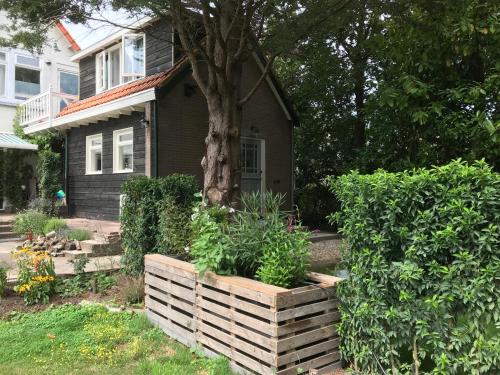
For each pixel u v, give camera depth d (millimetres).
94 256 8625
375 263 3260
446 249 3000
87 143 13906
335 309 3822
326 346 3709
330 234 12875
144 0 6324
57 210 13844
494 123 6141
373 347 3430
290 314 3486
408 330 3152
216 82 7262
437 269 2988
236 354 3816
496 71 6465
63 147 16078
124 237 6754
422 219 3055
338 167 15484
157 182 6520
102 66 14461
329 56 13898
